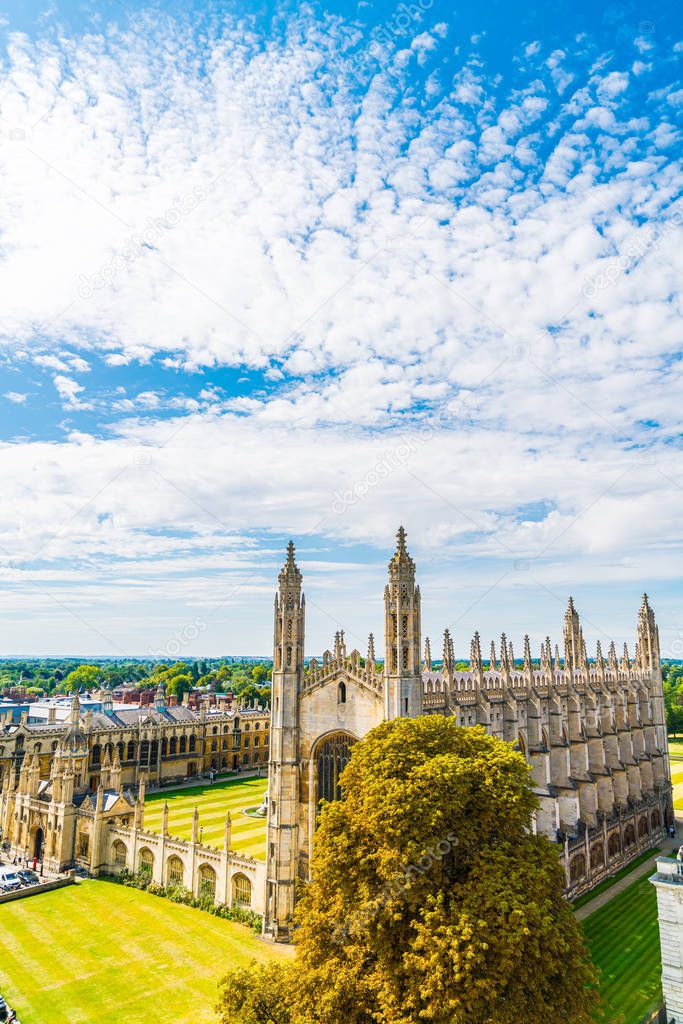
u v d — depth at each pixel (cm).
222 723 16188
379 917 3803
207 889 6819
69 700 15875
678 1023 4281
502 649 8788
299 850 6431
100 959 5584
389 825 3919
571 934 3778
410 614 6222
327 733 6475
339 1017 3509
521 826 4231
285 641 6662
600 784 9644
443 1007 3247
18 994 5022
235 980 3809
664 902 4412
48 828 8181
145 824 9938
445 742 4512
